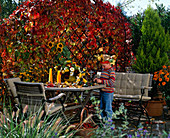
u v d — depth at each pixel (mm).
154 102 5211
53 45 5215
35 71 5551
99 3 4891
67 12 4598
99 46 5023
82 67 5059
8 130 2611
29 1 4602
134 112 5355
